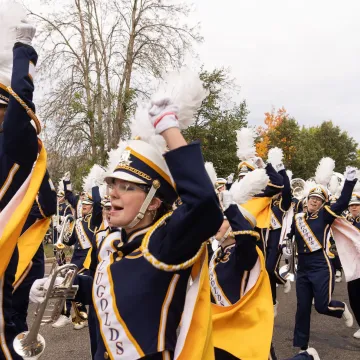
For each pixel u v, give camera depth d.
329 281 5.54
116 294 2.00
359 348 5.77
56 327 6.56
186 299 2.06
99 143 15.77
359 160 49.91
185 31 16.53
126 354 1.95
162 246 1.95
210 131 18.64
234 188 3.89
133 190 2.07
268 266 6.84
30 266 3.36
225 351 3.47
